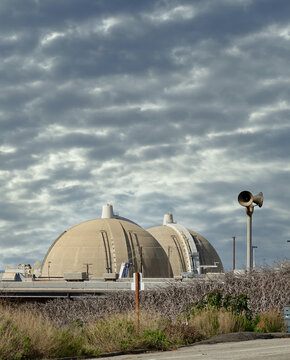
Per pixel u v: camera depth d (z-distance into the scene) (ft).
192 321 122.72
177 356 82.38
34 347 88.89
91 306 196.44
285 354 77.66
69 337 96.48
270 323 130.41
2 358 82.74
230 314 126.93
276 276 156.87
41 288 385.29
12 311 103.35
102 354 93.20
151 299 187.62
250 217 179.11
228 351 85.92
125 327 103.81
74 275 450.30
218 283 172.24
